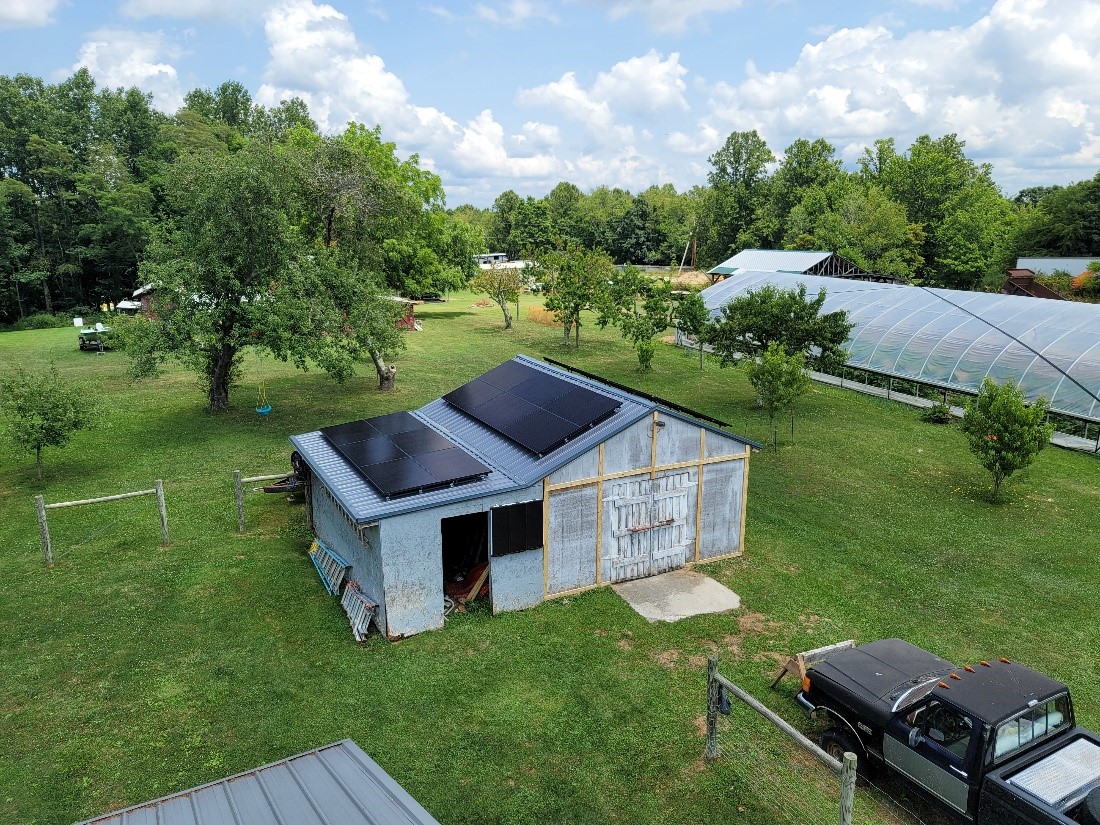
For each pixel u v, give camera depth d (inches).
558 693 440.8
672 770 378.6
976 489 789.2
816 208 2992.1
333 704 428.5
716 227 3531.0
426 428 652.7
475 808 350.9
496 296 2004.2
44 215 2423.7
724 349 1133.1
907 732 342.6
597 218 4586.6
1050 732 330.3
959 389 1103.0
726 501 618.8
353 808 222.7
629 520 574.9
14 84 2541.8
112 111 2679.6
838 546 652.1
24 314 2431.1
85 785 363.9
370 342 1124.5
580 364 1473.9
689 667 469.1
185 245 1001.5
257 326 973.2
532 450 557.6
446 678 454.0
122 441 946.7
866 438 973.2
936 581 587.8
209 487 787.4
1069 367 989.2
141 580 576.4
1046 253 2600.9
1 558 612.4
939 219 2891.2
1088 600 557.6
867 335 1286.9
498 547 521.3
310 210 1350.9
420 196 2078.0
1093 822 280.2
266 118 3806.6
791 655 482.0
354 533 538.3
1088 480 822.5
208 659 471.8
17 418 788.6
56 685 443.8
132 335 970.1
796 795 362.0
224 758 383.9
